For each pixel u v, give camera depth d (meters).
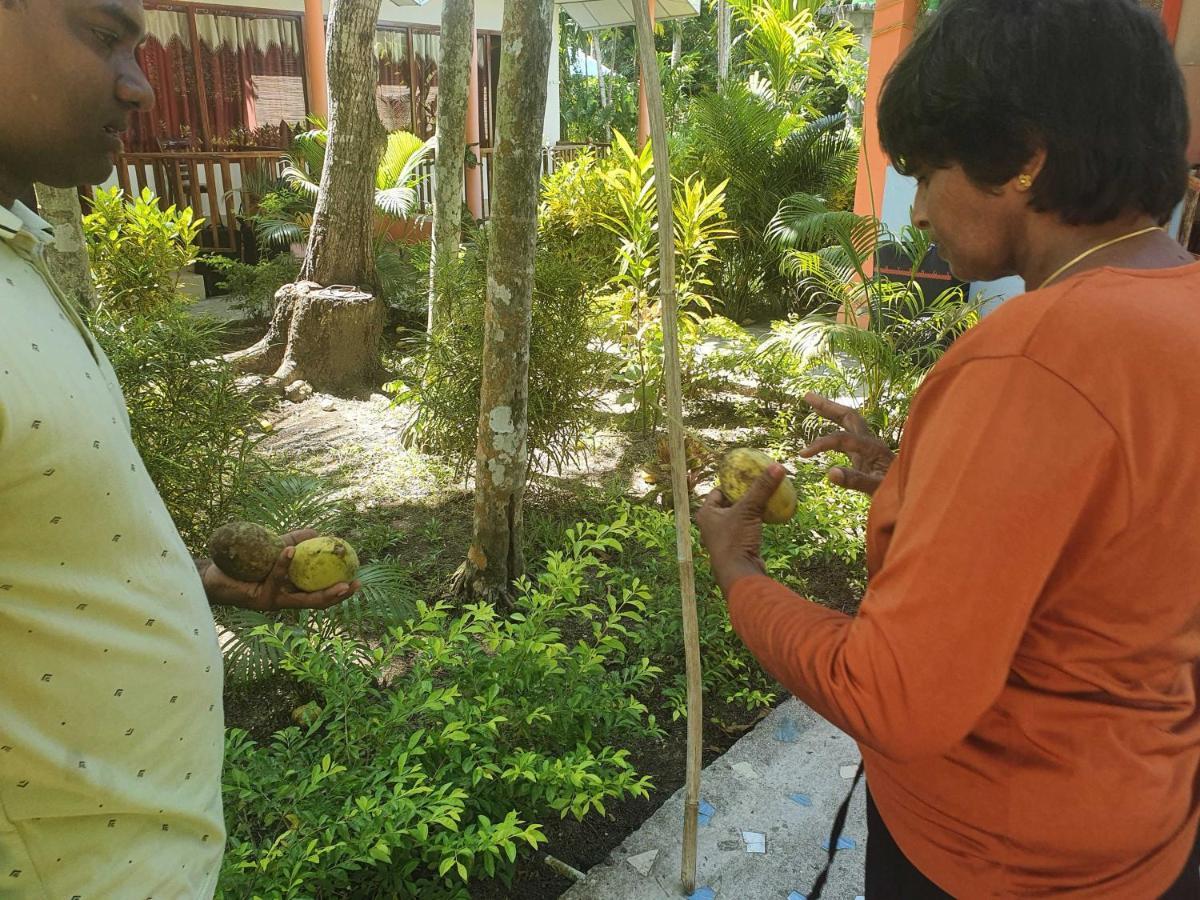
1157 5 6.44
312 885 2.00
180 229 7.62
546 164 13.19
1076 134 0.95
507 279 3.47
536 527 4.58
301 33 11.73
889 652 0.93
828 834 2.56
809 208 6.87
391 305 8.66
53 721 1.08
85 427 1.05
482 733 2.36
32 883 1.12
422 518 4.81
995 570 0.89
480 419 3.70
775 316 10.17
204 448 3.54
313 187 9.70
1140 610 0.98
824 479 4.77
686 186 6.63
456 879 2.33
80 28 1.08
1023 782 1.07
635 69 20.73
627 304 6.29
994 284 7.08
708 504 1.41
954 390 0.97
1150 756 1.06
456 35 5.45
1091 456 0.89
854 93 16.75
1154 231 1.04
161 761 1.22
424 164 11.87
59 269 5.16
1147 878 1.12
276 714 3.16
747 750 2.92
